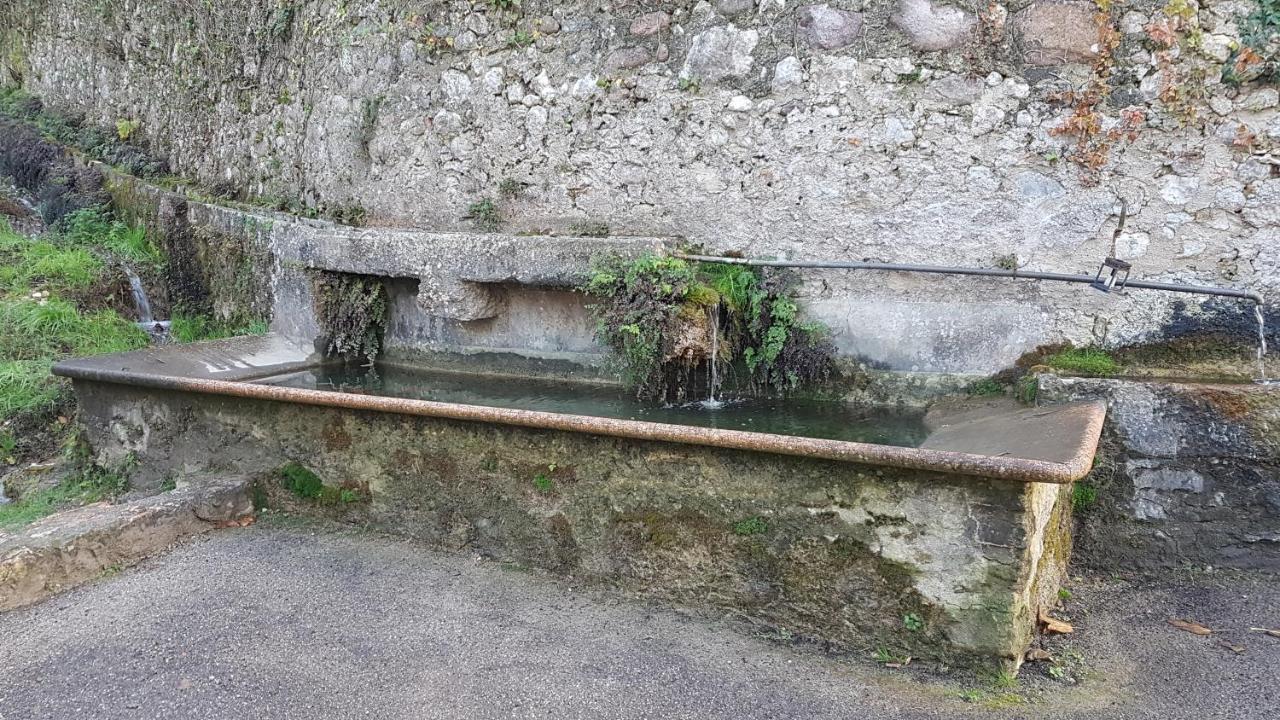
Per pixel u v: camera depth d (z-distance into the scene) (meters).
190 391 4.52
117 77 8.92
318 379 5.20
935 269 3.82
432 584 3.52
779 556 3.06
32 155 9.01
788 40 4.02
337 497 4.19
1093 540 3.54
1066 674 2.80
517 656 2.97
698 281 4.16
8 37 10.83
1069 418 3.10
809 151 4.04
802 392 4.16
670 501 3.25
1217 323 3.47
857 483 2.87
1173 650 2.94
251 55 6.74
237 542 4.01
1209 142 3.39
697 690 2.76
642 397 4.35
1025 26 3.58
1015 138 3.66
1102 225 3.58
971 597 2.74
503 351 5.08
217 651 3.04
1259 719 2.55
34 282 6.78
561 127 4.69
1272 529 3.29
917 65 3.78
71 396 5.72
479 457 3.71
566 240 4.46
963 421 3.55
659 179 4.42
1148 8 3.40
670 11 4.31
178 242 7.33
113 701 2.77
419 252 5.00
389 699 2.74
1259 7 3.25
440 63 5.09
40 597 3.50
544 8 4.69
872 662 2.89
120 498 4.73
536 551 3.62
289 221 5.99
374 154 5.47
